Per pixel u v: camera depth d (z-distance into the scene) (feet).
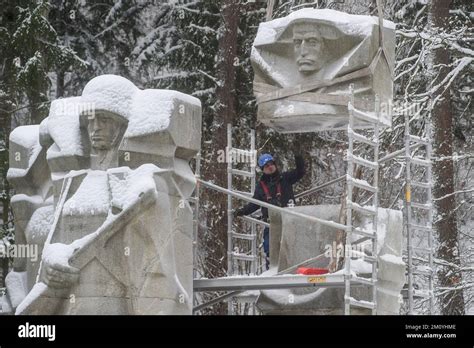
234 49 102.42
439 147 101.71
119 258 58.49
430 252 73.72
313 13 67.77
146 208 58.03
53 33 97.35
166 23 114.32
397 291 69.97
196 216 70.08
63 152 61.21
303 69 67.51
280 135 107.24
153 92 60.75
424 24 109.29
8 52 99.14
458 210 113.39
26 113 112.37
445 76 101.71
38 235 66.13
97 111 60.13
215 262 98.99
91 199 59.57
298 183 107.45
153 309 58.08
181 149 60.75
